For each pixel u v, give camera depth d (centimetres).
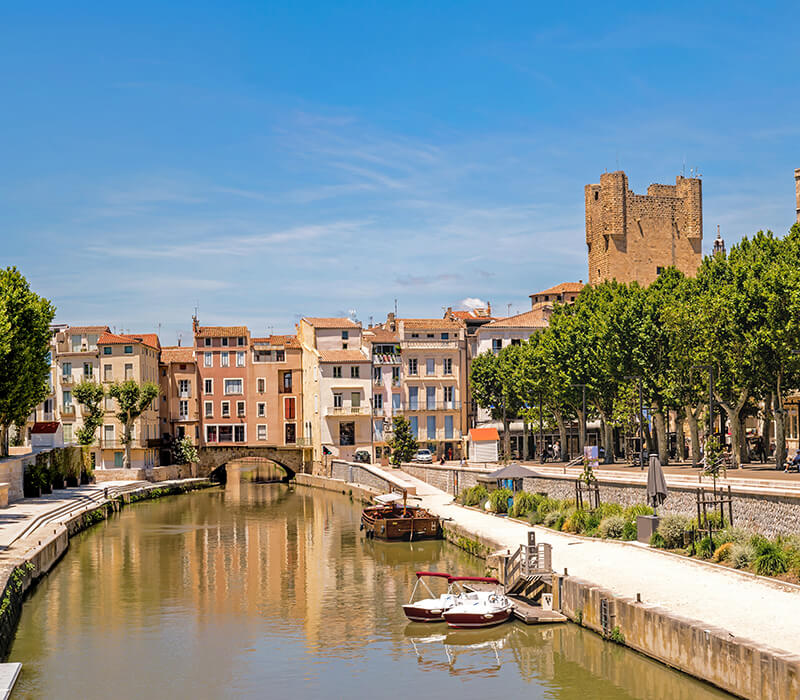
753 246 7525
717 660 2923
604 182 13088
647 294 8300
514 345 11694
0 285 8162
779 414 6431
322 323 12900
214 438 13062
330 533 7506
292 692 3416
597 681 3366
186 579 5522
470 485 8475
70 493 9181
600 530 5272
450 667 3634
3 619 3891
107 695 3412
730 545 4153
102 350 11875
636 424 8856
